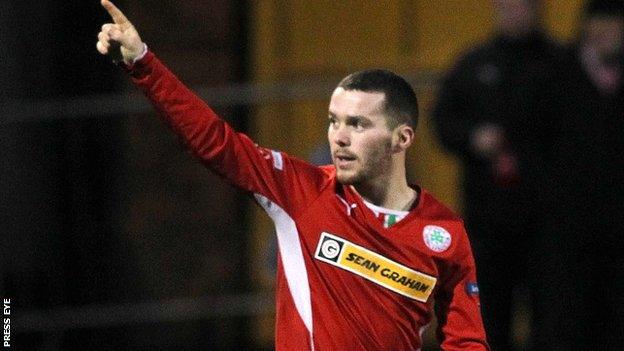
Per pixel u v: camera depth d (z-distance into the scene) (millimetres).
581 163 24453
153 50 29531
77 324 27984
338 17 30250
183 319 28922
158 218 29281
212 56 29594
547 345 24906
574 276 24656
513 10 24562
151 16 29500
